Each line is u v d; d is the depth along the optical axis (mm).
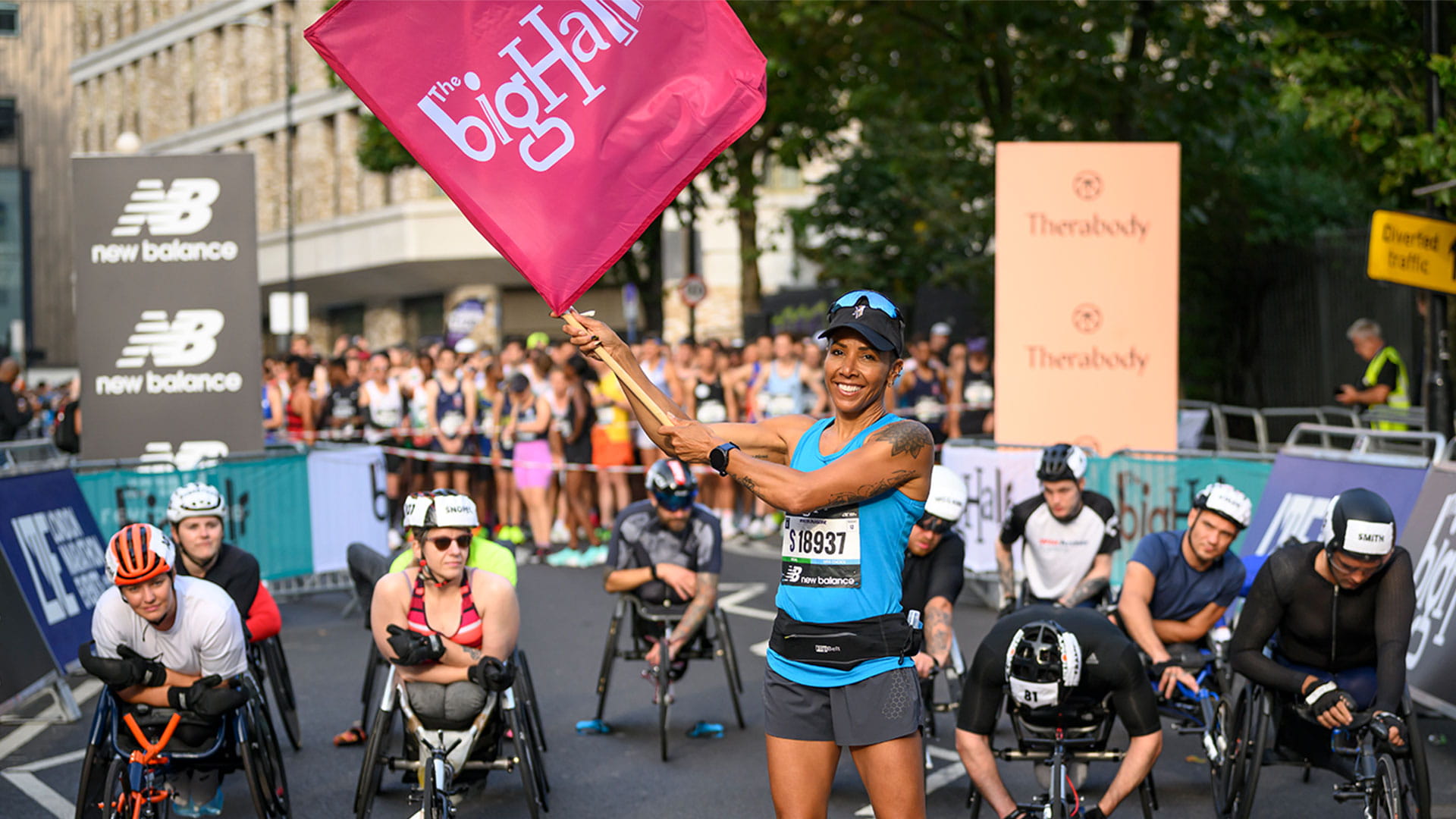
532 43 4215
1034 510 7402
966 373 16812
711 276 40656
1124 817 6191
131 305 11828
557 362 14766
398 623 5621
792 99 21500
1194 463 10016
